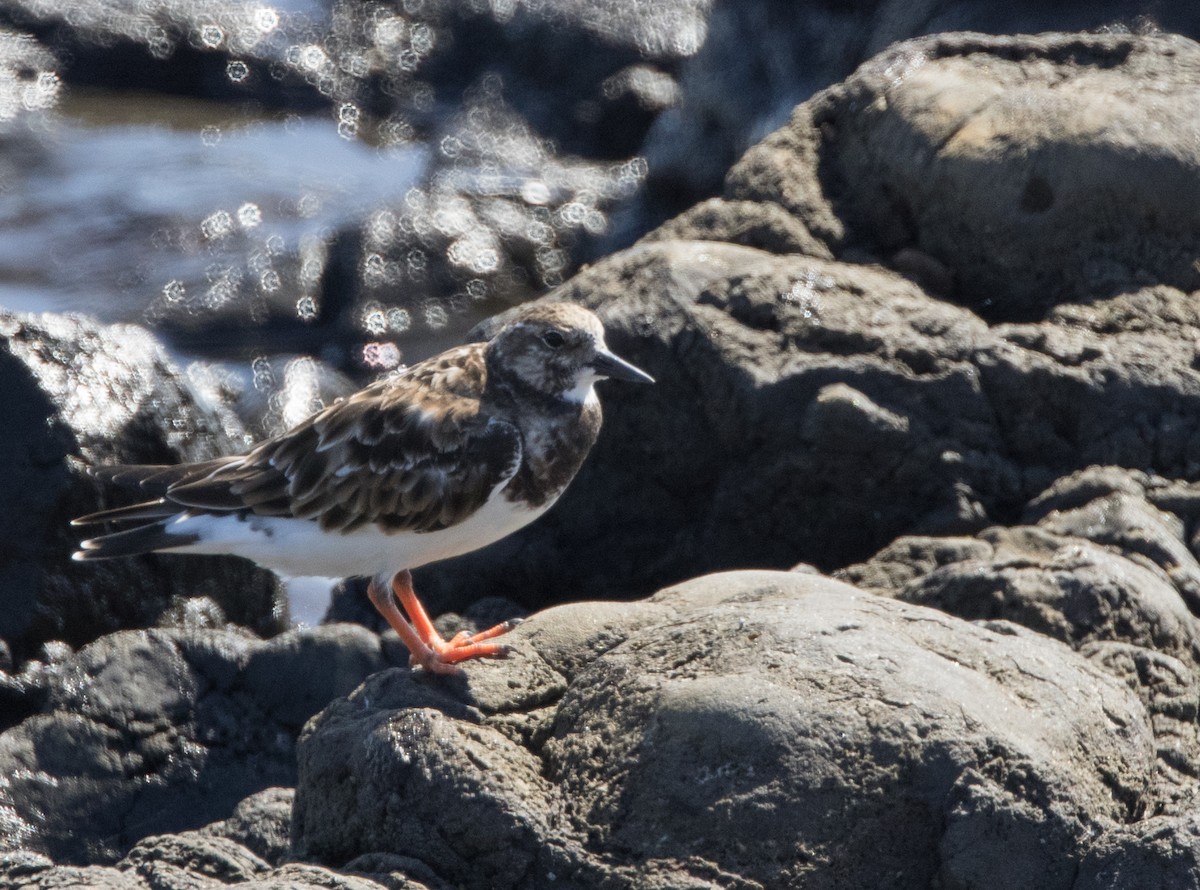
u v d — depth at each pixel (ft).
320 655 37.29
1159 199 41.83
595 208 81.51
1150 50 46.62
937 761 24.17
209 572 45.68
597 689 26.55
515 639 29.35
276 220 78.07
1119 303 41.60
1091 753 25.70
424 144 92.99
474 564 44.04
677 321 41.60
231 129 93.66
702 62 79.56
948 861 23.86
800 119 48.14
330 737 27.04
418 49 99.19
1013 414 39.75
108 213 78.89
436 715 26.25
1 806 34.12
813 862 23.70
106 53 99.76
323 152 90.79
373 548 30.40
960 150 43.73
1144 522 36.14
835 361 40.04
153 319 68.90
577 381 30.50
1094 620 32.07
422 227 75.87
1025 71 46.70
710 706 24.70
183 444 46.50
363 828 26.02
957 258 44.11
